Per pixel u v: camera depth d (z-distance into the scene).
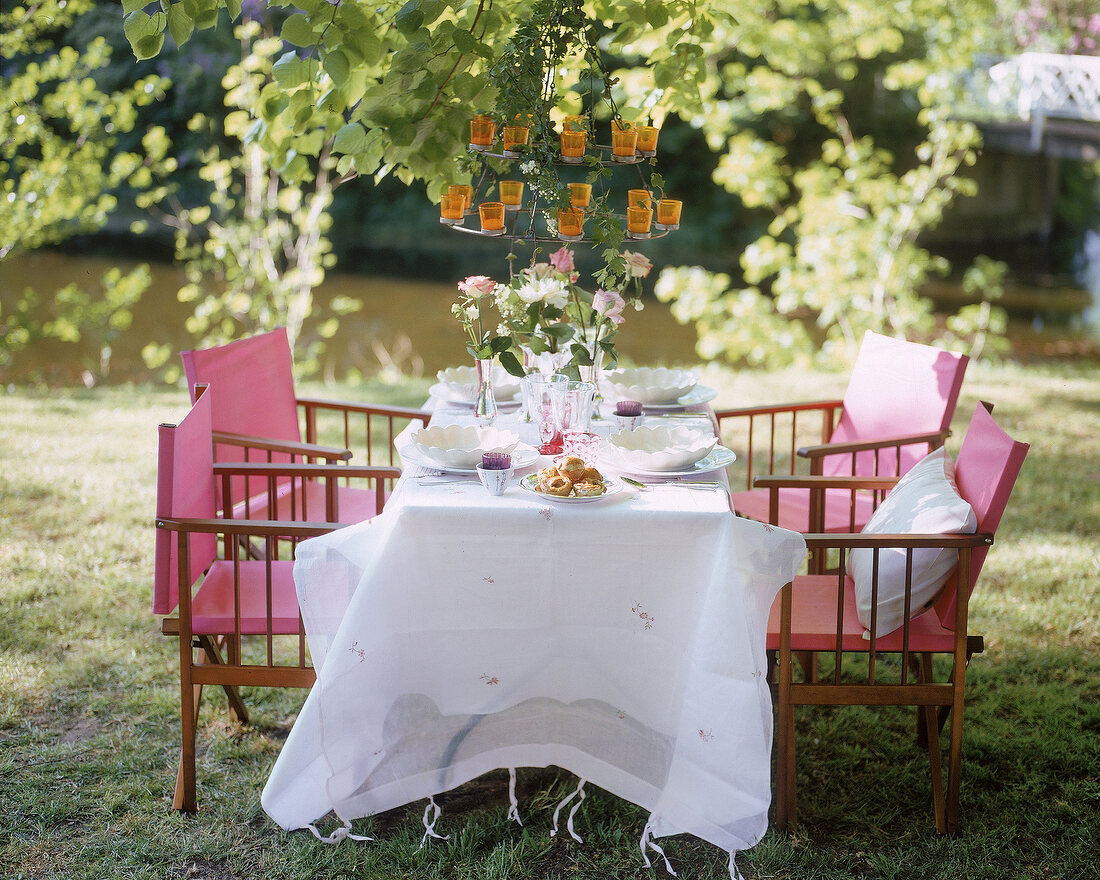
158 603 2.42
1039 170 16.48
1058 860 2.35
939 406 3.17
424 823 2.42
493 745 2.46
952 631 2.45
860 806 2.54
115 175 7.94
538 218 11.90
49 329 8.39
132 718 2.92
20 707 2.95
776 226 8.73
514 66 2.98
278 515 3.21
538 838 2.42
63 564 3.89
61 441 5.49
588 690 2.39
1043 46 11.39
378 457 5.37
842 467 3.54
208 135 12.28
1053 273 14.74
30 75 7.64
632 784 2.41
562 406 2.68
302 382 7.75
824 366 8.55
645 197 2.97
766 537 2.32
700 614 2.29
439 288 13.29
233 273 7.95
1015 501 4.75
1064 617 3.57
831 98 8.65
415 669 2.37
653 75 3.89
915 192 8.46
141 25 2.76
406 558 2.29
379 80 3.46
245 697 3.06
